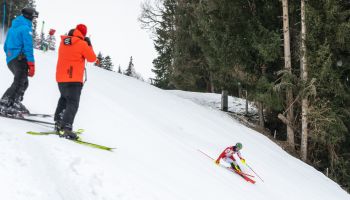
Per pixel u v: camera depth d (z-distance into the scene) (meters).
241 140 12.73
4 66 10.05
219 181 7.46
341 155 15.97
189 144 9.69
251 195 7.64
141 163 6.14
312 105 14.77
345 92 14.65
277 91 15.03
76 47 5.66
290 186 9.87
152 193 4.84
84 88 10.56
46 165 4.35
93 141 6.41
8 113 5.95
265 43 15.12
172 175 6.38
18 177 3.88
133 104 11.15
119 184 4.62
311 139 15.57
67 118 5.55
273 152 13.09
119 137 7.28
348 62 14.87
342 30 13.85
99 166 4.79
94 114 8.25
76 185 4.27
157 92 15.47
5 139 4.58
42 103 7.84
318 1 14.60
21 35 6.00
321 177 12.46
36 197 3.69
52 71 11.26
